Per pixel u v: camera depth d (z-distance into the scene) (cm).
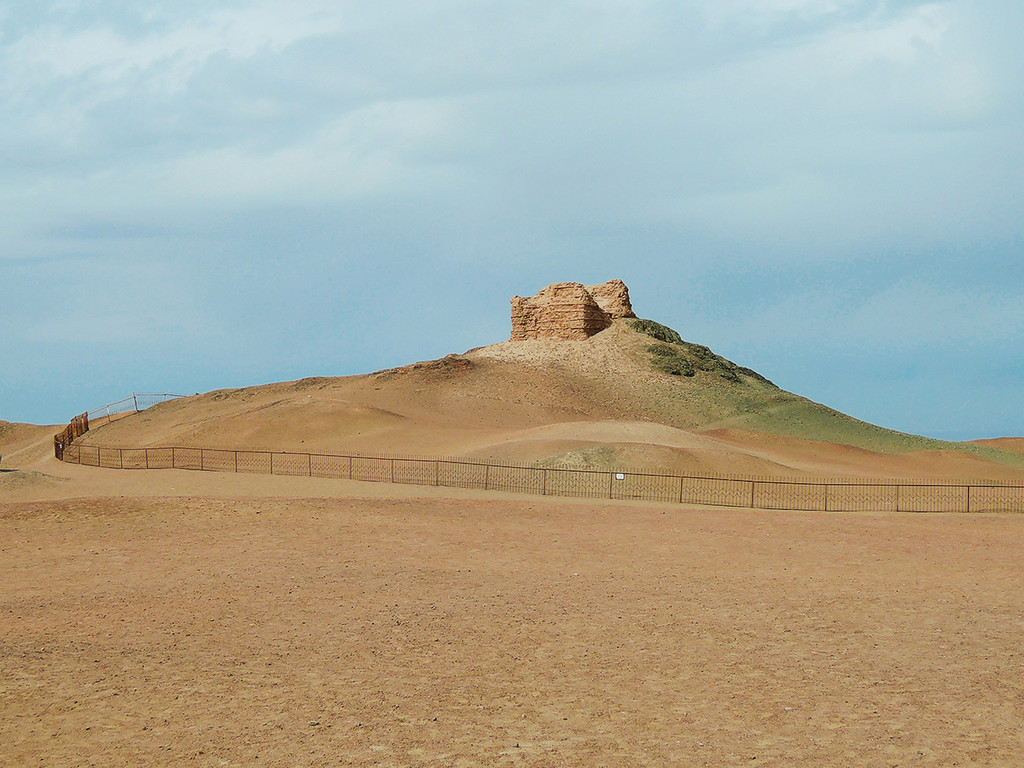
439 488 4509
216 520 3131
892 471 6656
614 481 4694
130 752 1145
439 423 7612
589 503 3941
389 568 2441
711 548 2831
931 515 3662
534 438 6044
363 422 7150
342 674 1496
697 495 4509
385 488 4469
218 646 1662
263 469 5522
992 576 2414
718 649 1666
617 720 1277
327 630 1788
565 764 1116
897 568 2525
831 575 2422
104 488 4462
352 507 3431
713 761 1125
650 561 2612
